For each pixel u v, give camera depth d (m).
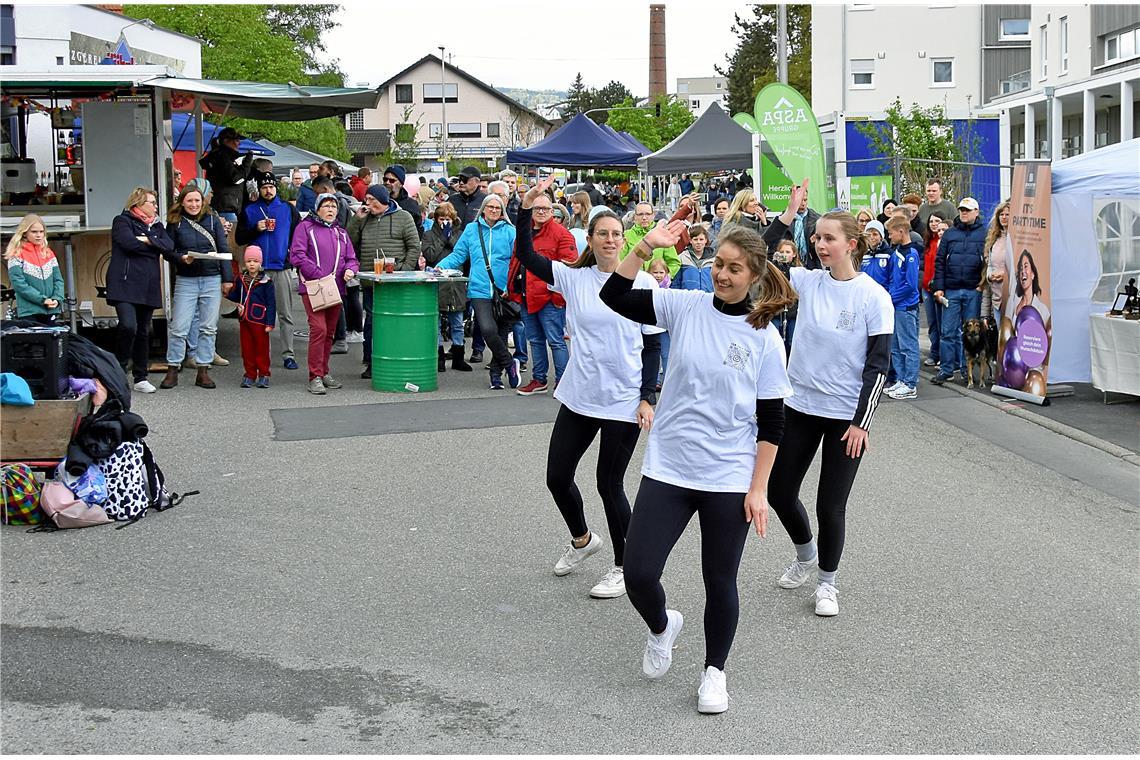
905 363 11.51
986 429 10.23
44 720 4.49
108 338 12.90
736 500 4.62
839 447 5.72
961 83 42.44
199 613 5.68
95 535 6.90
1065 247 11.31
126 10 31.80
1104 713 4.76
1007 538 7.18
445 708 4.69
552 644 5.40
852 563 6.68
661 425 4.73
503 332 12.02
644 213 10.77
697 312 4.65
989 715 4.73
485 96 89.88
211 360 11.74
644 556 4.65
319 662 5.13
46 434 7.10
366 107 14.89
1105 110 31.36
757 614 5.86
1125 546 7.04
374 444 9.38
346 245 11.59
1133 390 10.87
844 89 42.44
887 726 4.61
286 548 6.74
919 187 19.48
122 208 13.20
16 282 9.97
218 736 4.39
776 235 5.86
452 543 6.91
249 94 13.41
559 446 6.02
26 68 12.19
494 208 11.70
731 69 70.44
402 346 11.65
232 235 15.06
